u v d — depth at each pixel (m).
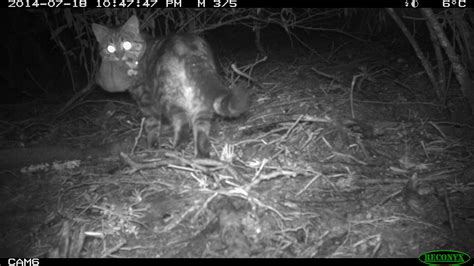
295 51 2.42
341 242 1.21
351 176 1.39
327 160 1.48
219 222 1.24
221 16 2.25
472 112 1.68
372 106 1.77
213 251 1.19
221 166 1.38
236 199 1.30
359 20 2.70
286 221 1.26
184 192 1.35
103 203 1.37
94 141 1.74
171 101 1.46
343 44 2.42
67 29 2.40
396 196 1.34
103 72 1.57
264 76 2.07
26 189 1.50
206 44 1.49
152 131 1.59
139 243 1.24
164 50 1.47
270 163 1.45
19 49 2.48
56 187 1.48
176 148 1.51
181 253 1.20
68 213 1.35
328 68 2.11
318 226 1.24
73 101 2.02
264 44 2.61
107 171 1.51
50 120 1.96
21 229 1.35
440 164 1.46
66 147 1.64
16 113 2.09
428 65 1.75
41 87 2.32
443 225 1.26
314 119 1.56
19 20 2.38
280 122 1.63
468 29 1.71
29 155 1.61
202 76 1.40
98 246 1.25
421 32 2.39
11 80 2.43
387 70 2.04
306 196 1.34
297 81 2.00
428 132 1.61
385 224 1.26
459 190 1.36
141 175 1.45
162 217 1.30
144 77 1.57
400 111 1.75
